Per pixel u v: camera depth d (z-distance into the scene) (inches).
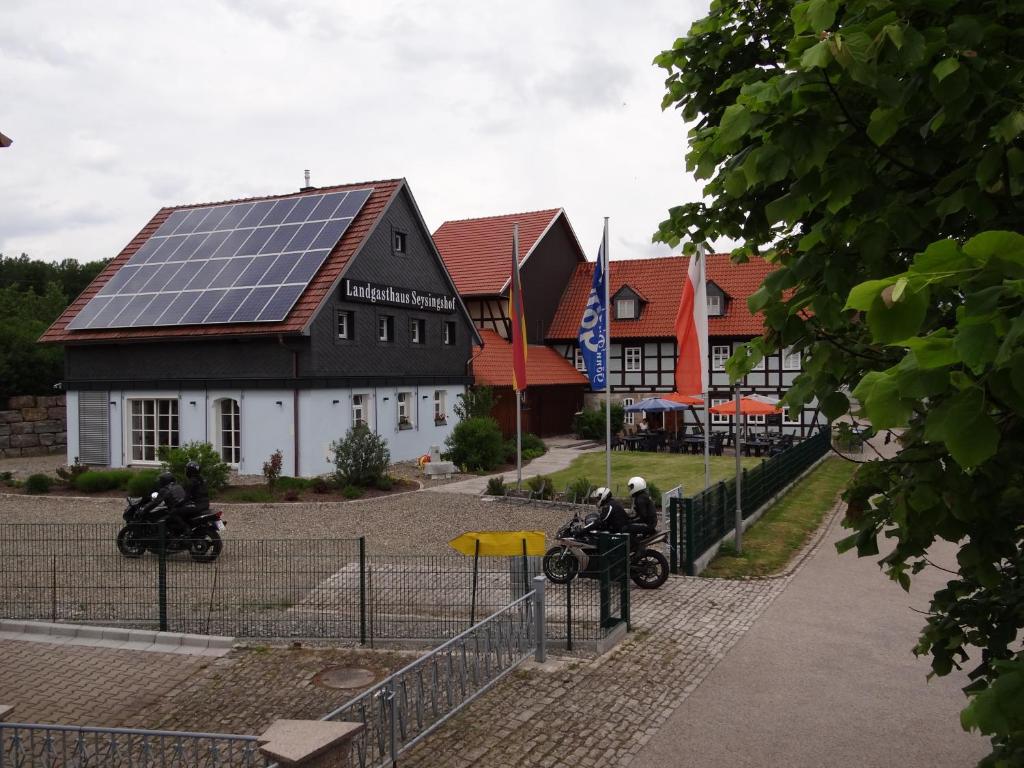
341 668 374.3
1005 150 140.1
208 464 830.5
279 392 970.7
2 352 1300.4
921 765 286.2
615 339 1673.2
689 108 261.4
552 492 829.2
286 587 490.0
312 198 1152.2
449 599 470.0
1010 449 128.2
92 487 856.9
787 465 945.5
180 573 522.0
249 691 349.4
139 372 1048.8
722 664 386.0
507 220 1766.7
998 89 139.3
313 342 970.1
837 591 521.3
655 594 511.5
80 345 1068.5
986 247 88.6
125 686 356.2
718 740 304.0
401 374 1148.5
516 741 300.7
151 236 1223.5
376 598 472.1
